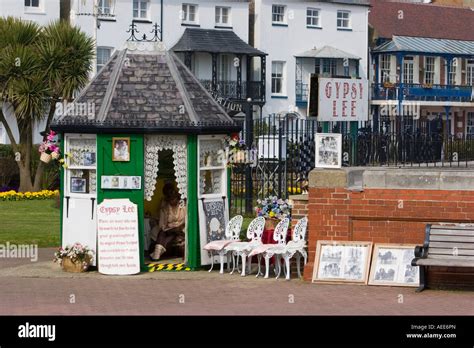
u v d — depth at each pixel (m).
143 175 20.56
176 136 20.86
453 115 72.06
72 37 42.03
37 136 48.50
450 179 18.50
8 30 42.62
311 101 24.80
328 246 19.00
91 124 20.42
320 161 19.36
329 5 64.69
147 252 22.52
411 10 73.62
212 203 21.14
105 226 20.39
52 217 32.75
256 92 60.03
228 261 20.84
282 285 18.75
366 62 67.06
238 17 60.09
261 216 21.11
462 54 72.12
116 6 54.25
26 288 18.61
